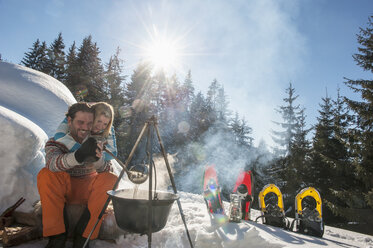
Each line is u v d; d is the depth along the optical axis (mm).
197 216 3432
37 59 36719
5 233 1843
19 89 3539
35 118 3412
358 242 3768
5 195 2324
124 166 1948
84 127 2100
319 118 22531
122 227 1822
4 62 4102
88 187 2080
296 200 4016
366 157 13602
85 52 31641
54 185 1846
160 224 1835
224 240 2391
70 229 2031
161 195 2180
